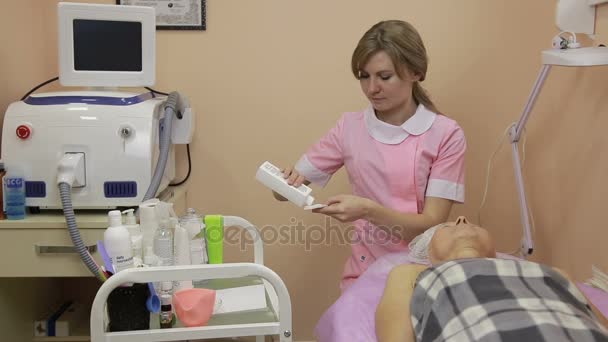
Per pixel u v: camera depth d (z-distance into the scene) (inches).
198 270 47.9
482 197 86.0
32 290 76.2
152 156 64.8
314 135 84.6
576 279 71.9
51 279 82.9
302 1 82.0
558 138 76.2
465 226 55.6
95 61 69.0
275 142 84.6
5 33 69.9
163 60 82.4
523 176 84.3
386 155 65.6
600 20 66.7
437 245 54.6
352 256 70.0
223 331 49.6
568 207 73.7
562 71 75.3
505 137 84.5
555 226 77.3
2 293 67.2
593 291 58.5
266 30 82.4
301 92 83.7
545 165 79.4
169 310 50.6
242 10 81.9
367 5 82.4
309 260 87.4
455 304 43.8
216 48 82.5
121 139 63.1
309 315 88.6
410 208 65.8
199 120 83.8
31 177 62.5
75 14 67.5
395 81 61.6
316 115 84.2
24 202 62.2
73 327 79.1
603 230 65.5
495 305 41.8
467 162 85.3
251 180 85.3
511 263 46.1
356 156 67.6
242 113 83.9
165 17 81.4
